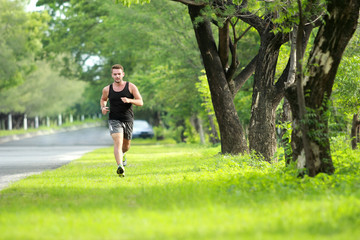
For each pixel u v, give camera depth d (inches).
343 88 1861.5
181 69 3833.7
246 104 3422.7
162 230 576.1
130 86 1350.9
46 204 839.7
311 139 1080.8
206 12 1630.2
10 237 562.9
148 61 4729.3
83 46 5211.6
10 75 5487.2
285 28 1349.7
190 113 4758.9
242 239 519.8
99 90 5177.2
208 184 1053.8
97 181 1270.9
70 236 561.6
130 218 656.4
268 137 1825.8
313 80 1075.3
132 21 3663.9
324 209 667.4
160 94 4087.1
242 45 3216.0
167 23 3449.8
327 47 1063.0
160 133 6294.3
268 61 1825.8
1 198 957.2
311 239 519.8
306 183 952.9
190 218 644.7
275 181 983.0
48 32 5462.6
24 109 7731.3
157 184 1125.1
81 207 782.5
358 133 2143.2
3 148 3853.3
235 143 2009.1
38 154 2962.6
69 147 4045.3
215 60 1990.7
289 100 1120.2
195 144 4564.5
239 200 797.9
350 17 1045.2
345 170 1139.3
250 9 1648.6
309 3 1149.1
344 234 538.9
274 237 527.2
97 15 4943.4
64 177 1428.4
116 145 1343.5
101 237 552.1
